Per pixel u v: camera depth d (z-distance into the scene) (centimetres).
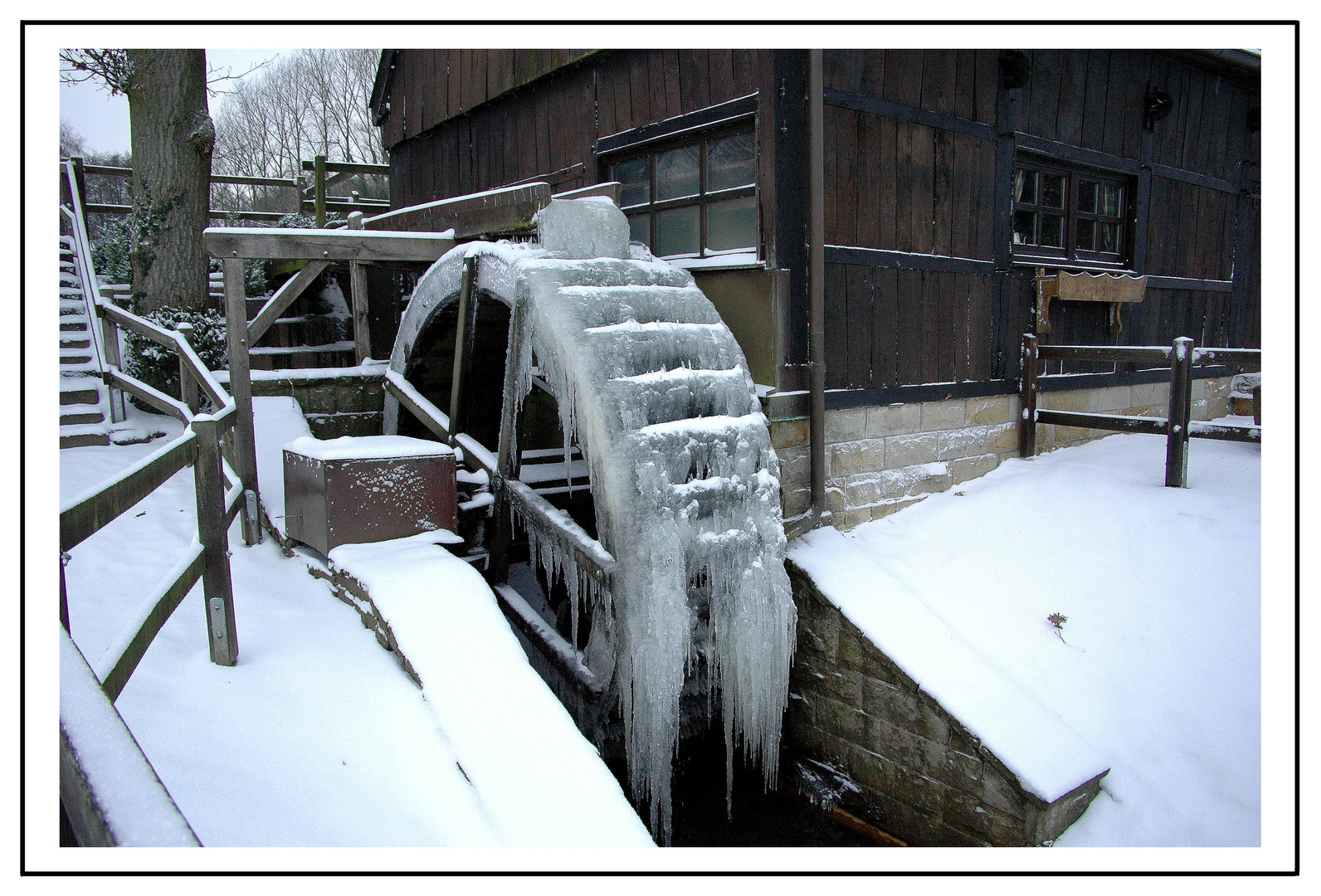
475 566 448
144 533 441
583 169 575
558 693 402
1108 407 690
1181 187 714
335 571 364
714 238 503
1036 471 570
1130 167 657
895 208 507
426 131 752
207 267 769
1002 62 555
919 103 512
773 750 383
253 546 436
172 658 287
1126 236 682
